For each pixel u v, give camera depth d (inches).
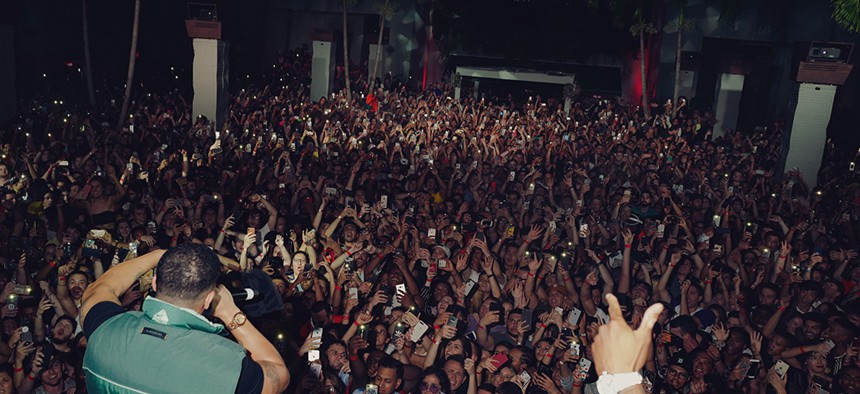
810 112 704.4
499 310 286.2
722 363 265.1
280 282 254.4
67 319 243.8
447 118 980.6
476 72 1424.7
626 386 64.5
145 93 1022.4
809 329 285.4
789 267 367.2
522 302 312.5
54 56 1205.7
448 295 298.5
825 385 260.1
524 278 316.2
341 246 362.0
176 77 1310.3
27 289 268.8
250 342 79.7
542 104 1200.2
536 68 1549.0
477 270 339.0
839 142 1054.4
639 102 1576.0
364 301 296.5
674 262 326.0
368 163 569.0
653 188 555.2
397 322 262.2
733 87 1256.2
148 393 71.7
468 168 594.6
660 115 1181.7
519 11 1502.2
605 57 1589.6
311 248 328.8
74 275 259.1
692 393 243.8
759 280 361.1
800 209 520.4
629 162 650.8
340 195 457.4
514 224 433.7
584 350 259.4
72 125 649.0
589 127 991.0
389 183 494.0
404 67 1633.9
